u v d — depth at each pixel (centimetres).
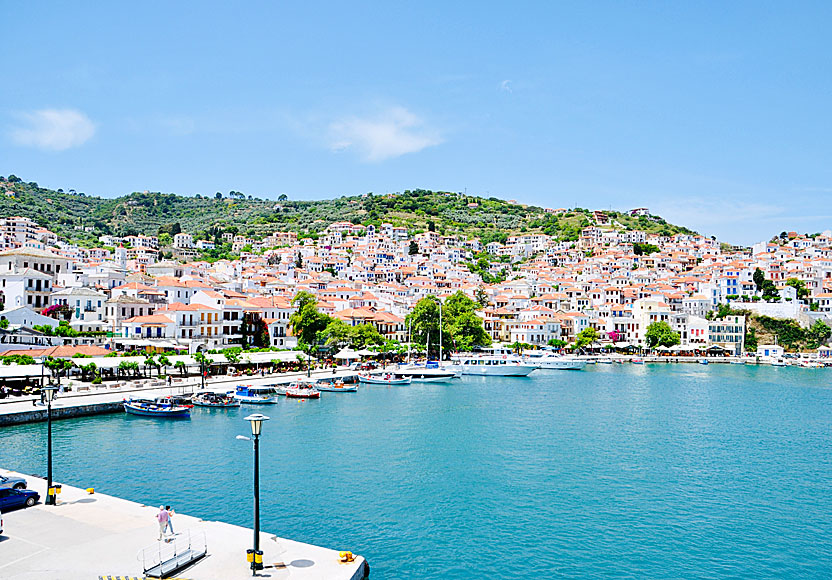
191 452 7225
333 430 8769
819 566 4591
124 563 3497
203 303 16450
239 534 4022
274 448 7581
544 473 6775
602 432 9050
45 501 4553
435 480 6406
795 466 7250
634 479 6619
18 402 8838
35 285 14775
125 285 16438
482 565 4459
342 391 13062
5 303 14462
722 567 4550
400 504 5647
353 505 5575
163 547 3544
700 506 5803
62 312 14488
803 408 11731
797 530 5256
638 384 15612
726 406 11894
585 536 5034
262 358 14012
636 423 9850
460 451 7662
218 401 10319
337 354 16400
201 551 3631
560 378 17062
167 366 12100
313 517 5247
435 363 17788
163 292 16962
